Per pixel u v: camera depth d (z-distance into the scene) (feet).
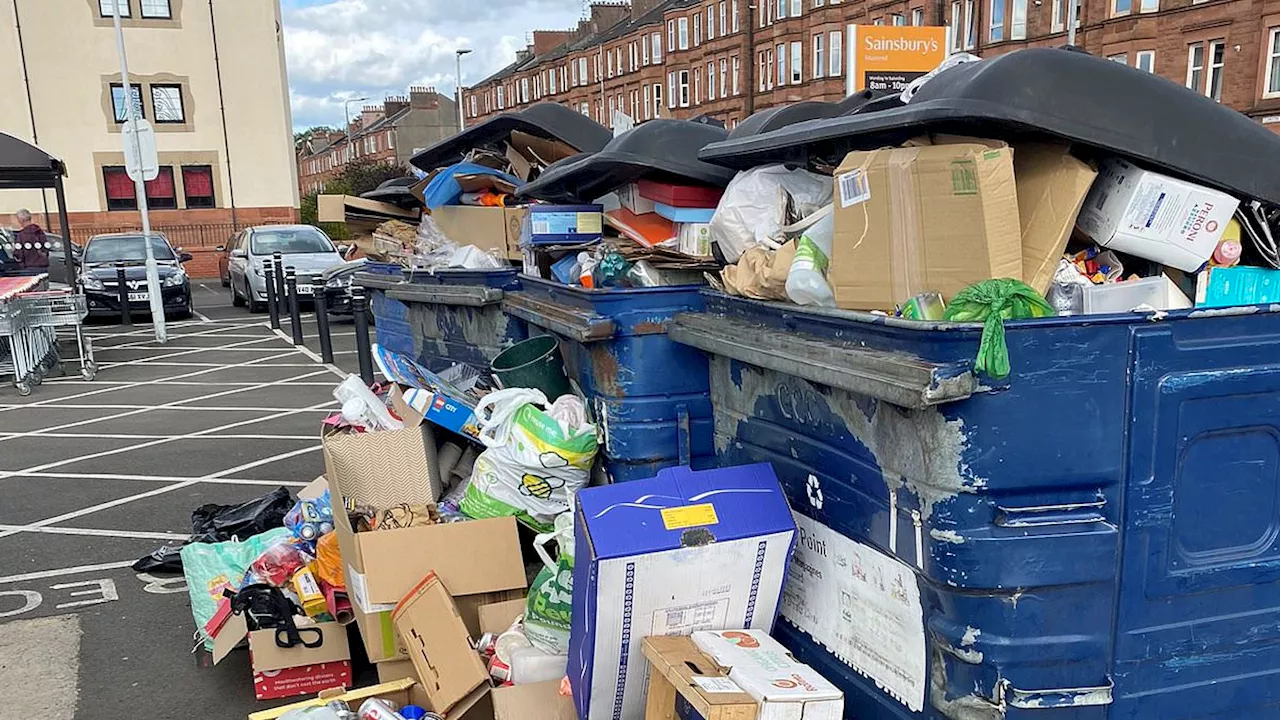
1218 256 7.65
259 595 11.58
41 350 35.78
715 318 10.22
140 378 35.45
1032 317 6.57
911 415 6.84
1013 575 6.63
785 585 8.95
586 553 8.02
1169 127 7.18
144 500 19.83
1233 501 7.06
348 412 14.15
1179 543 6.97
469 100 300.40
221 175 104.99
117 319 55.47
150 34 100.37
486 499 12.39
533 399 12.57
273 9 104.53
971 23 118.42
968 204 7.04
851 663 8.11
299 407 29.35
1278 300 7.88
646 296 11.13
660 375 11.30
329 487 12.61
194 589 13.10
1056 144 7.39
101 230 101.60
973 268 7.09
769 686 7.27
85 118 99.71
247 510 15.56
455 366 18.01
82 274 53.21
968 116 6.88
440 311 19.25
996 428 6.51
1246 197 7.49
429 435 14.14
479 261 17.08
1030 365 6.47
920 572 6.98
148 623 13.83
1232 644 7.21
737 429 9.87
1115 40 102.37
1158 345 6.62
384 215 26.05
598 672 8.21
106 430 26.61
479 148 20.26
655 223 12.92
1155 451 6.74
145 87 101.09
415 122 255.91
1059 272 7.47
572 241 13.92
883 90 11.17
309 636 11.50
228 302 67.21
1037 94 6.94
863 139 8.77
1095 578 6.77
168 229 103.96
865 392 6.86
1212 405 6.83
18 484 21.22
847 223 8.13
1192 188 7.30
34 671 12.37
